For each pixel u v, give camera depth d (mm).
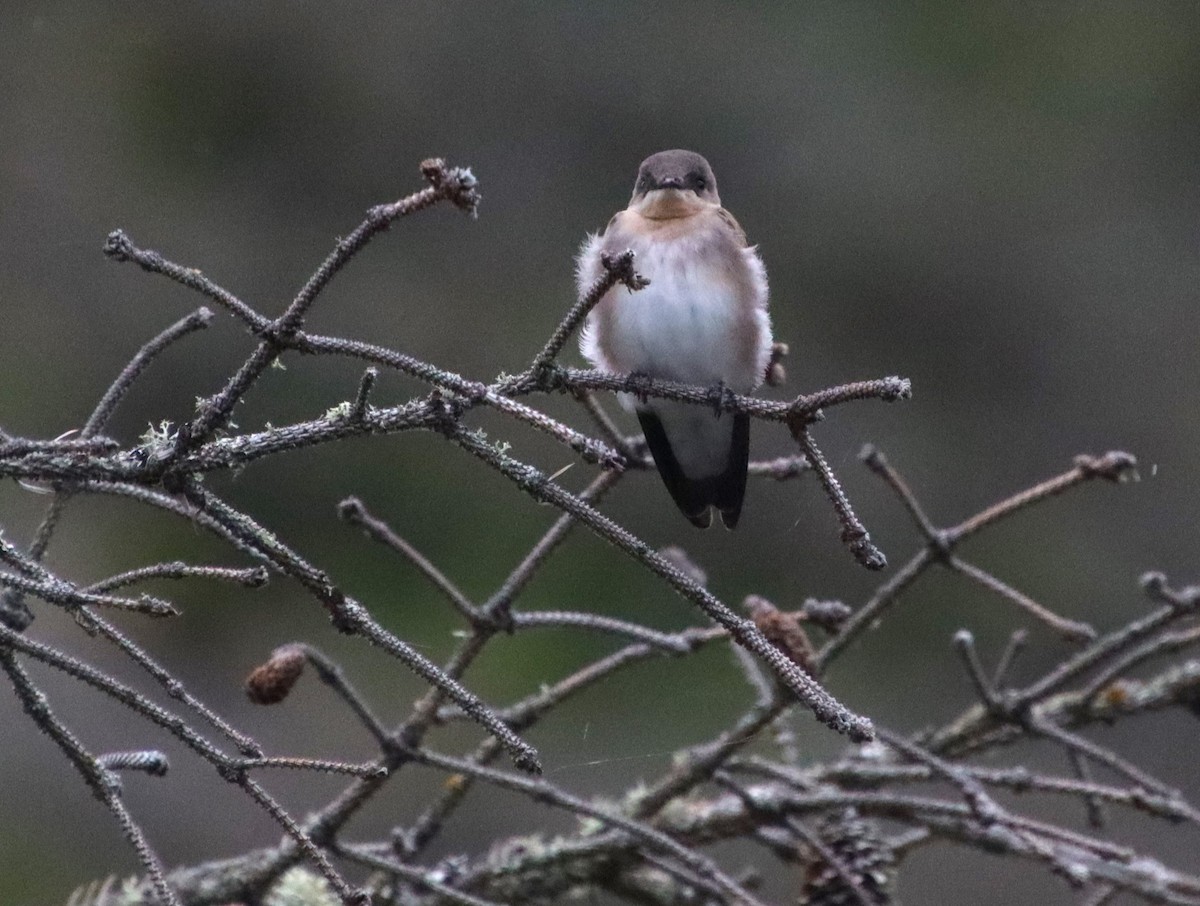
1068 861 5914
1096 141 15594
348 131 15016
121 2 14859
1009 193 15406
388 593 12516
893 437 14586
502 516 12805
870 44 15789
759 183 15422
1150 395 15039
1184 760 12125
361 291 14391
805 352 15016
